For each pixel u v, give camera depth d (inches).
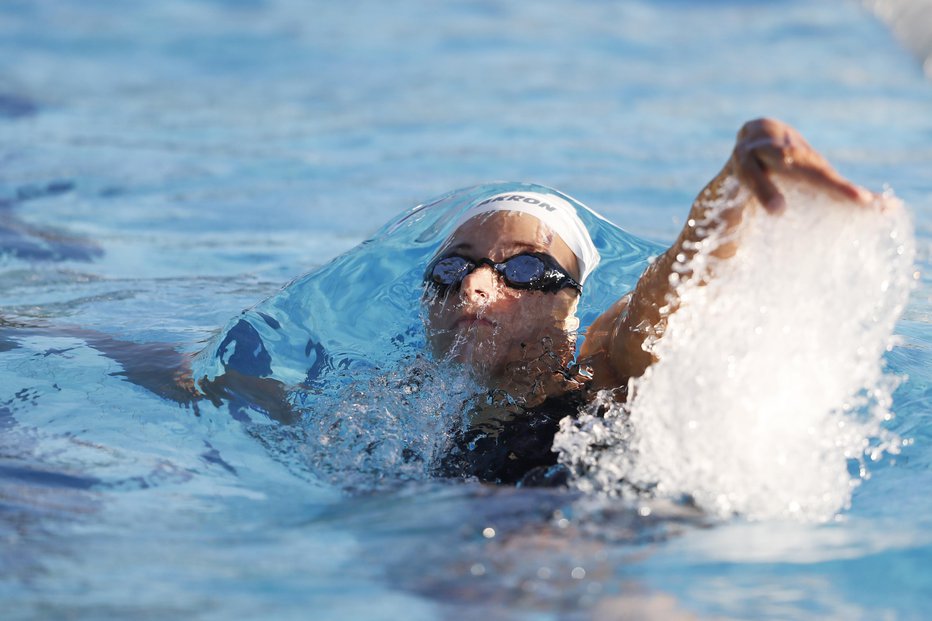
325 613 251.3
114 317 534.9
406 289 485.7
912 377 426.0
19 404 407.8
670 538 296.7
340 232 753.0
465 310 417.4
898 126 1072.8
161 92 1301.7
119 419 398.9
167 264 666.8
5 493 329.1
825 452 331.9
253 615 249.8
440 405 402.3
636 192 842.8
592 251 481.1
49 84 1326.3
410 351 450.0
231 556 287.6
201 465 366.3
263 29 1679.4
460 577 271.6
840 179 298.5
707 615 251.0
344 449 377.7
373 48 1555.1
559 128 1091.3
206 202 842.8
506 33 1651.1
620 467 339.0
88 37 1604.3
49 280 620.7
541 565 278.2
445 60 1475.1
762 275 329.7
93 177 918.4
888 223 315.6
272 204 837.2
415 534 301.0
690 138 1039.0
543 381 410.0
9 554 284.4
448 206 519.2
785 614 252.5
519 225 435.2
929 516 317.1
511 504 321.1
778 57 1466.5
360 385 421.1
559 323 428.8
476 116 1155.9
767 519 314.7
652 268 374.6
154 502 331.9
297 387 430.6
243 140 1069.1
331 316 473.7
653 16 1784.0
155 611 251.3
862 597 261.6
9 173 920.3
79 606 253.6
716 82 1309.1
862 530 305.0
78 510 320.8
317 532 307.0
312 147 1038.4
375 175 925.8
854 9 1802.4
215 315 542.0
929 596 262.8
